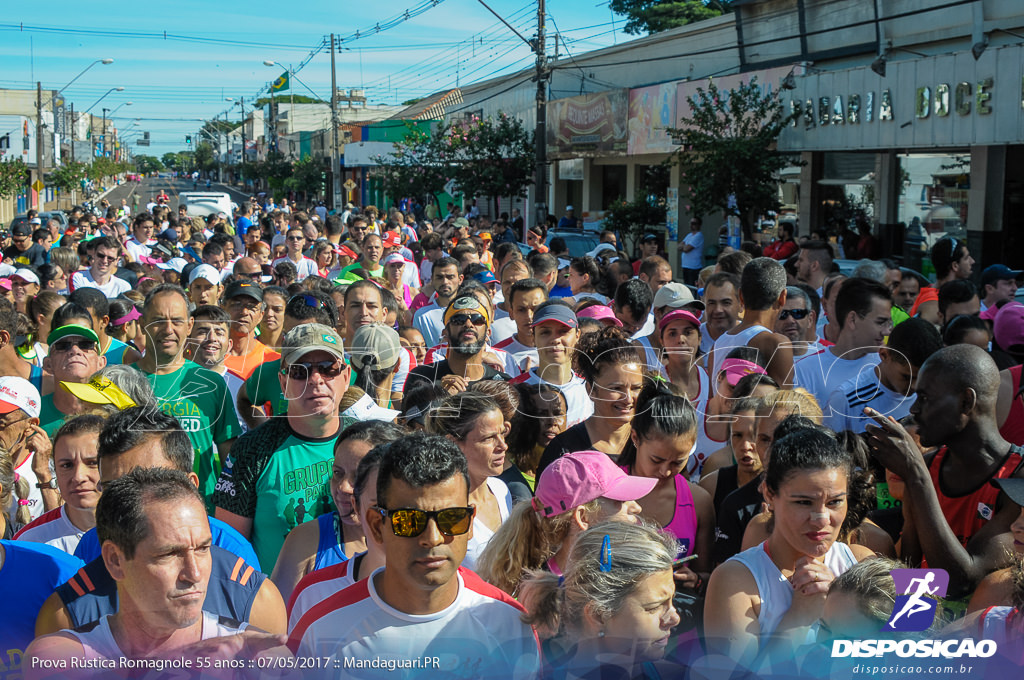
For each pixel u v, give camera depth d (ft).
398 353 17.98
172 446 11.96
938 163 53.67
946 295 23.36
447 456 9.07
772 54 67.62
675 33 79.77
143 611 8.99
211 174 484.33
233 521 13.46
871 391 15.93
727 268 25.62
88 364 16.43
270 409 17.78
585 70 94.68
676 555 11.35
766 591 10.22
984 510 12.42
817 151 62.54
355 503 10.68
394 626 9.18
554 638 9.68
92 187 234.38
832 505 10.10
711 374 17.84
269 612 10.30
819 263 28.71
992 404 12.63
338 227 50.83
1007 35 47.14
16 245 47.26
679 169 76.13
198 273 26.76
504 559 11.50
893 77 50.57
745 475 14.16
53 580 10.64
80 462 12.19
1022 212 50.01
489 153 100.89
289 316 21.68
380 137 157.17
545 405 16.34
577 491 11.23
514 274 26.35
